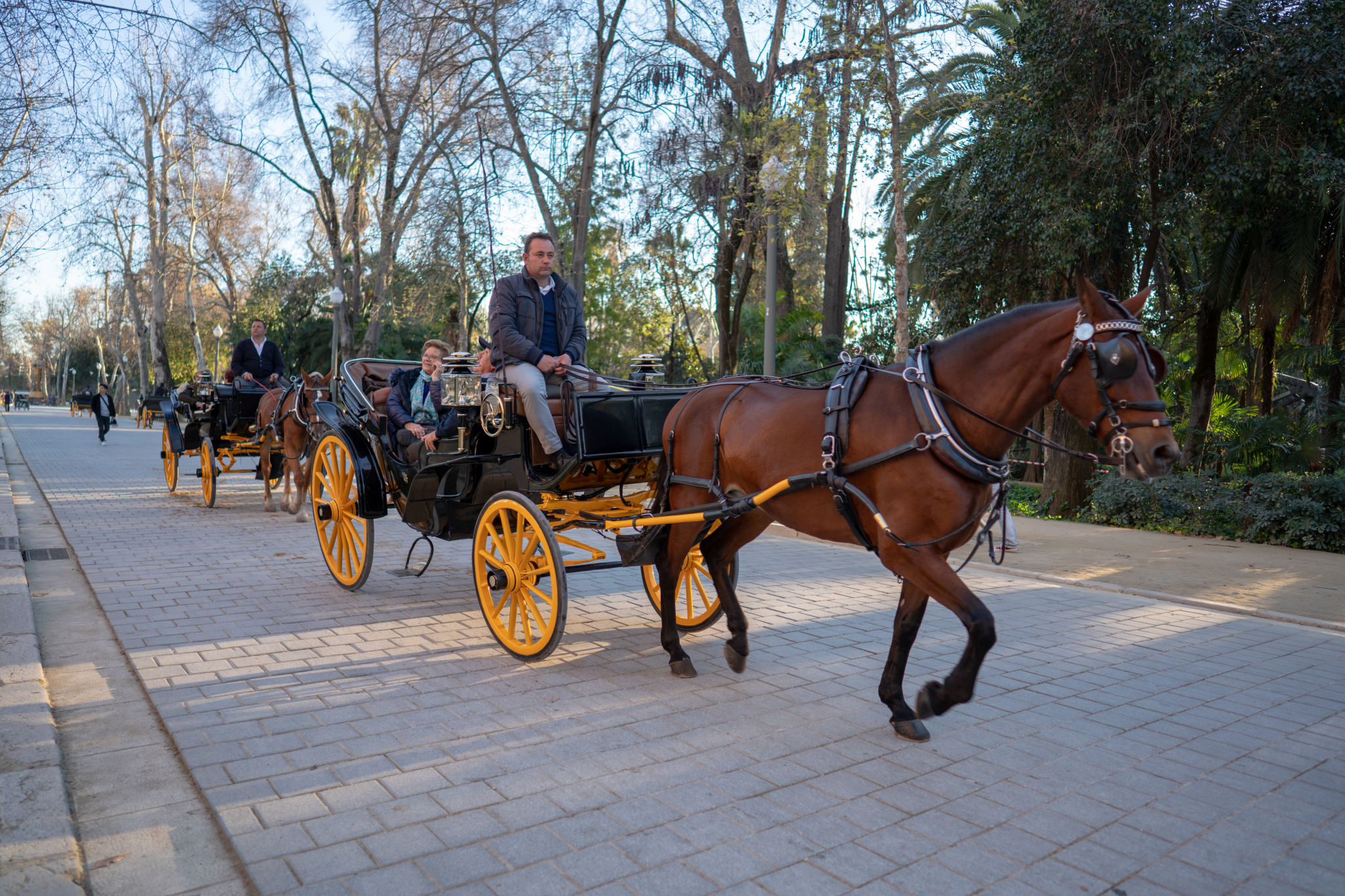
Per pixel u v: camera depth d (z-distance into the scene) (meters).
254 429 12.21
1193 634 6.32
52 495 13.27
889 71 10.73
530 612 6.36
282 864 2.89
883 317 25.69
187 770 3.65
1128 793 3.61
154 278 34.19
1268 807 3.51
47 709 4.17
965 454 3.75
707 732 4.16
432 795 3.42
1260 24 10.49
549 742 3.99
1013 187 12.62
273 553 8.65
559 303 5.79
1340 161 10.60
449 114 20.39
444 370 5.74
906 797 3.52
